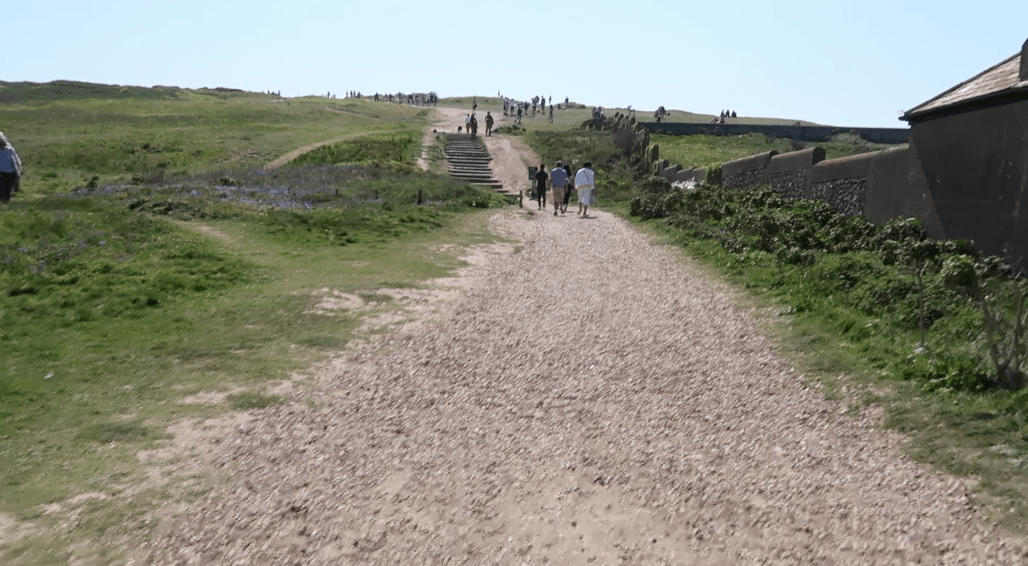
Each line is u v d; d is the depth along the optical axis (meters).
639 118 70.94
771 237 11.52
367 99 104.81
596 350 7.12
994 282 7.06
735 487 4.13
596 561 3.52
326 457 4.75
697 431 4.98
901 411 4.75
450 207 19.81
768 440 4.71
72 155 34.31
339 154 34.50
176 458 4.68
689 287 9.76
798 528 3.64
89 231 12.08
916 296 6.96
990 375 4.83
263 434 5.11
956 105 9.21
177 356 6.90
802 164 15.74
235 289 9.84
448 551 3.64
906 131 49.50
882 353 5.84
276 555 3.60
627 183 27.53
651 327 7.85
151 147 37.47
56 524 3.82
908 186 10.75
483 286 10.47
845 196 13.43
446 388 6.15
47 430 5.09
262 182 25.11
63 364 6.55
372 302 9.31
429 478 4.44
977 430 4.25
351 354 7.10
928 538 3.37
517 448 4.87
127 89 94.31
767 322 7.49
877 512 3.67
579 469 4.51
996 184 8.41
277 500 4.14
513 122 61.44
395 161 33.09
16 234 11.29
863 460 4.24
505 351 7.21
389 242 14.29
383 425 5.32
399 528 3.86
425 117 66.38
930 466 4.01
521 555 3.60
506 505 4.09
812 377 5.70
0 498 4.09
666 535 3.71
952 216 9.42
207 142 39.56
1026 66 7.96
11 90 82.69
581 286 10.35
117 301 8.68
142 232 12.73
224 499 4.14
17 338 7.25
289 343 7.44
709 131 49.03
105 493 4.18
